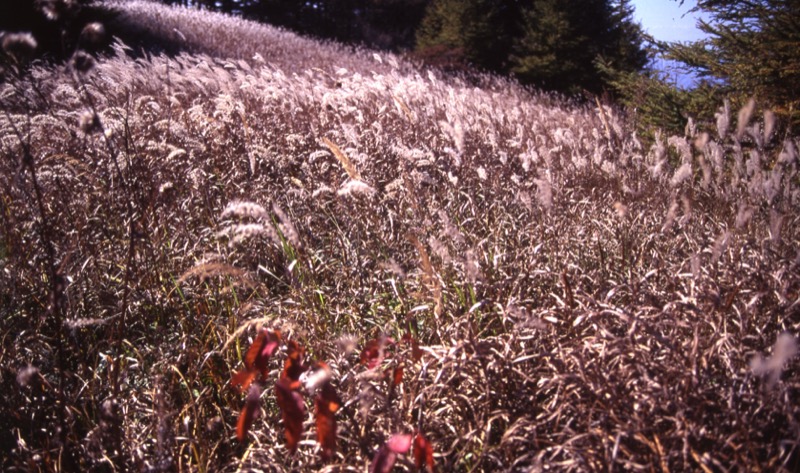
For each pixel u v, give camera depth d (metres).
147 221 3.87
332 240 4.31
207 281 3.82
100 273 3.82
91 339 3.46
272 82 7.15
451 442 2.61
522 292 3.45
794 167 3.55
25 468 2.56
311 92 6.95
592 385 2.41
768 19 6.52
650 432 2.30
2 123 4.07
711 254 3.29
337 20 38.88
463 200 4.80
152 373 3.18
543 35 21.20
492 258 3.62
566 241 3.79
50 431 2.89
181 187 4.88
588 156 5.44
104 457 2.62
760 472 2.07
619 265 3.68
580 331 2.95
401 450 2.16
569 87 20.75
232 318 3.34
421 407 2.50
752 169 3.51
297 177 5.27
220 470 2.71
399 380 2.56
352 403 2.64
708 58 7.34
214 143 5.39
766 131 3.34
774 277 2.82
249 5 40.28
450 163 5.37
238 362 3.23
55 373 3.15
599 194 4.79
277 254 4.14
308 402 2.80
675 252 3.72
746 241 3.29
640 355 2.50
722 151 3.55
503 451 2.50
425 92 7.08
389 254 4.02
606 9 20.98
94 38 2.99
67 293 3.38
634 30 20.30
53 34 12.27
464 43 23.61
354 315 3.38
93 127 3.09
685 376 2.34
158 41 17.72
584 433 2.31
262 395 2.94
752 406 2.37
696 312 2.61
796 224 3.64
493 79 17.45
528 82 21.34
